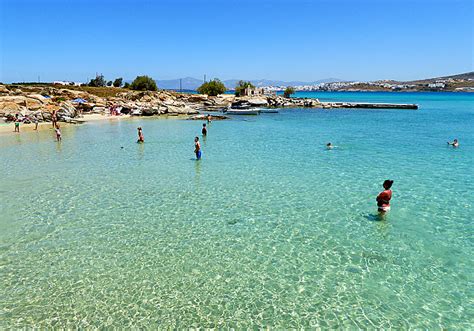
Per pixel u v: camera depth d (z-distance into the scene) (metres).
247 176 22.52
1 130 47.03
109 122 58.97
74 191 19.52
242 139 39.25
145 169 24.72
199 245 13.02
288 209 16.55
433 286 10.34
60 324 8.83
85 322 8.90
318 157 28.58
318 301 9.71
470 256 12.02
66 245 13.04
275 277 10.89
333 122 58.69
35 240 13.42
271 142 36.84
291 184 20.61
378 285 10.42
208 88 130.62
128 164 26.41
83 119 62.16
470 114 74.56
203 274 11.09
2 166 25.77
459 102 133.75
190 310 9.37
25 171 24.17
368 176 22.27
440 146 33.56
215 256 12.21
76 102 77.00
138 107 74.44
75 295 10.02
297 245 12.93
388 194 15.66
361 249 12.56
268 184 20.64
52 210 16.55
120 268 11.45
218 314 9.20
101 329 8.66
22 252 12.50
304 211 16.25
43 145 35.56
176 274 11.10
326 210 16.34
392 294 9.99
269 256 12.17
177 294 10.09
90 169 24.75
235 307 9.48
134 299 9.84
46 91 89.06
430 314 9.15
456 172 23.12
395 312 9.23
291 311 9.30
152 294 10.08
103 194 18.97
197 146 27.77
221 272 11.21
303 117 69.06
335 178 21.84
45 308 9.45
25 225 14.80
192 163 26.62
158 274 11.10
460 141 36.59
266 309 9.41
